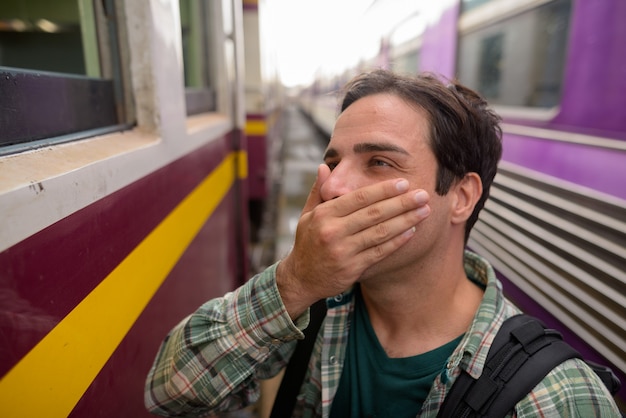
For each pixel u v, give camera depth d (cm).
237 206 295
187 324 79
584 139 165
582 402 65
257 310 73
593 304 142
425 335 82
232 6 270
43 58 176
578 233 157
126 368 98
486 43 255
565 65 181
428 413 73
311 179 786
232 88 276
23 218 55
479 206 86
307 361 92
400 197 62
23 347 57
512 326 74
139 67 113
